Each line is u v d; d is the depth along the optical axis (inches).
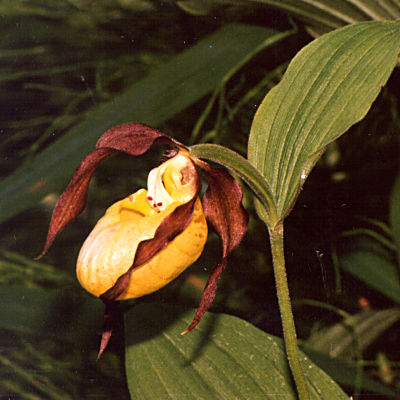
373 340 14.8
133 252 9.0
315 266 15.9
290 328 8.9
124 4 16.6
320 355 13.4
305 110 8.6
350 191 15.8
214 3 12.7
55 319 12.8
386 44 8.5
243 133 17.2
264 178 8.5
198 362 9.8
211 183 9.4
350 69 8.5
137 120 11.9
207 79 12.2
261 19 12.9
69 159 11.8
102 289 9.0
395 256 13.3
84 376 15.1
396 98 14.6
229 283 16.7
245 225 9.3
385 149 15.6
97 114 12.2
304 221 16.0
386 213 15.1
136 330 10.4
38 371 15.2
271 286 16.6
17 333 15.4
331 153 16.1
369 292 15.3
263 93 16.7
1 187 11.9
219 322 10.3
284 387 9.5
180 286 16.3
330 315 15.6
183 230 9.2
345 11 11.0
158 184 9.5
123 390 14.9
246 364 9.7
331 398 9.3
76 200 9.1
